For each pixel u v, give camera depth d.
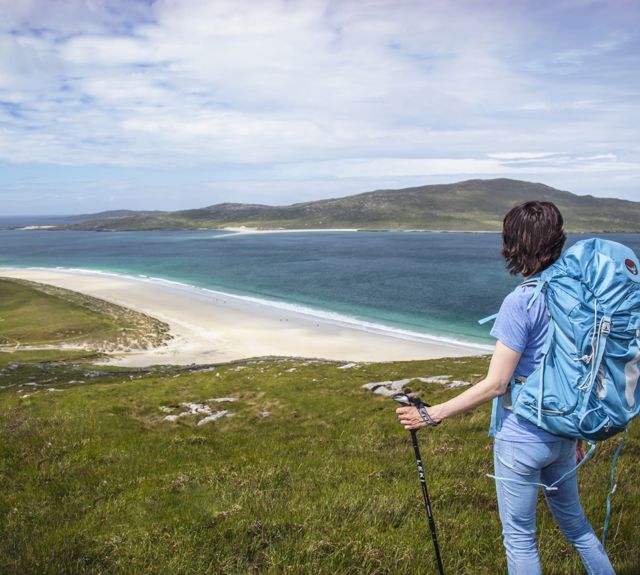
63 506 7.48
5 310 81.25
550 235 3.26
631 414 3.01
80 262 185.62
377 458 8.93
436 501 6.38
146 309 85.62
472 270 155.38
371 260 189.62
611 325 2.95
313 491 7.09
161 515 6.64
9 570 5.21
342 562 5.03
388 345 60.94
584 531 3.67
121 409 20.59
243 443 11.94
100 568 5.25
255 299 97.44
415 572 4.77
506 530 3.55
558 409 3.06
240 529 5.82
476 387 3.34
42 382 38.19
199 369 42.03
